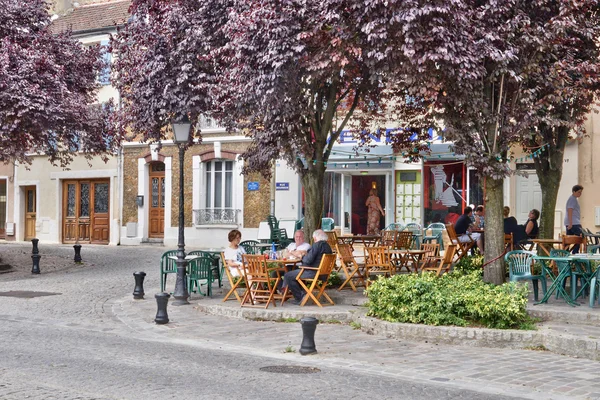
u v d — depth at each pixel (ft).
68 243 107.34
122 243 101.55
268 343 35.78
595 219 74.79
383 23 40.52
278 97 44.55
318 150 52.70
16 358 30.94
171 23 52.34
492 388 26.71
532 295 44.55
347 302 45.44
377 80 48.47
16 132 64.95
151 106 55.26
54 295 53.88
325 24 42.24
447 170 83.15
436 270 50.16
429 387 26.63
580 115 51.01
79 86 74.74
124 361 30.60
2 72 61.93
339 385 26.63
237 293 48.49
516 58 42.14
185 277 49.26
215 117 56.03
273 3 42.50
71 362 30.19
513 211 78.89
